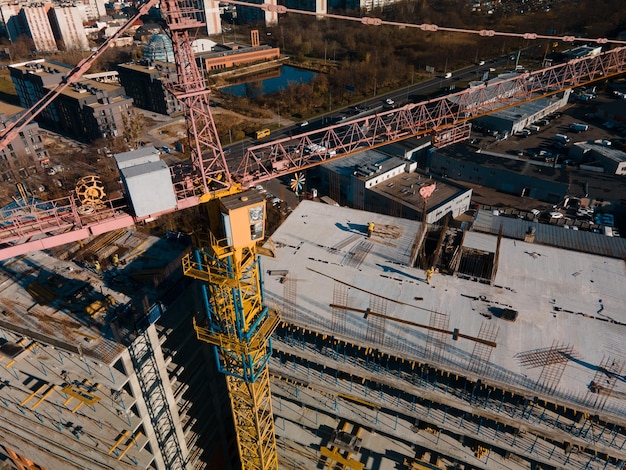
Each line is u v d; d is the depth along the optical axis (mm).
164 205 38281
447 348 41406
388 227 59844
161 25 37938
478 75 180750
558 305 46375
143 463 45594
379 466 46156
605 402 36188
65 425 45719
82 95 134625
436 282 49938
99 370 41156
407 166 102062
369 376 42844
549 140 119750
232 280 36688
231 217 34500
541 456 39656
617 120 126500
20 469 61531
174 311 46344
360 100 162875
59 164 120125
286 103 158750
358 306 46688
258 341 39250
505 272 51406
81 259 49812
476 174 106062
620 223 90750
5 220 37531
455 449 43125
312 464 48156
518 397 40594
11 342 44438
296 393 48344
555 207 96250
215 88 181750
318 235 58750
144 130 142500
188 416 51969
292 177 111750
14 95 180250
